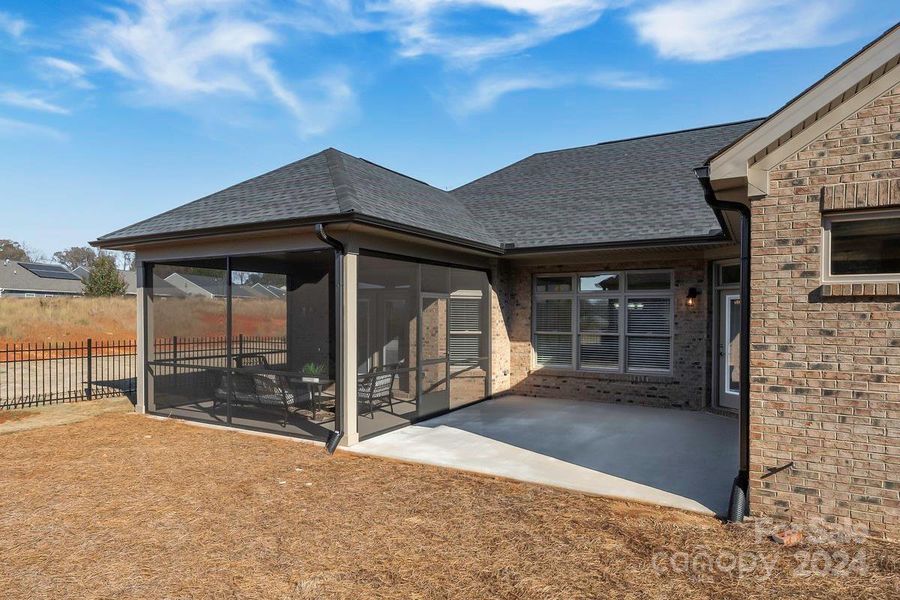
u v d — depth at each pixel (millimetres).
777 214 4980
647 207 11438
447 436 8617
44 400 11977
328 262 8359
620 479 6441
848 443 4699
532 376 12570
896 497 4527
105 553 4559
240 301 9266
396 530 5035
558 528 5066
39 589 3957
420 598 3850
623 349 11648
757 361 5062
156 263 10156
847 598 3803
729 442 8219
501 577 4137
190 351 9922
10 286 55719
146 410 10570
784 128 4867
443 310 10547
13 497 5918
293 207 8398
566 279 12336
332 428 8773
